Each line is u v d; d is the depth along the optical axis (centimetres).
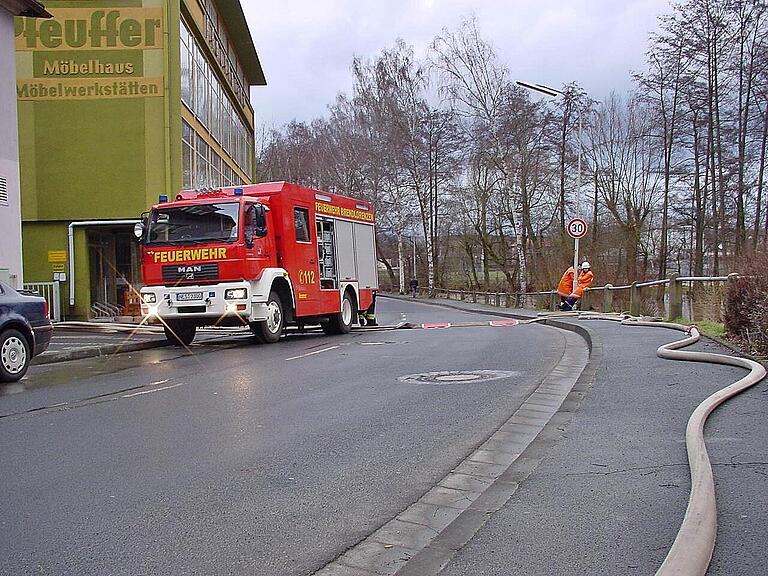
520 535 422
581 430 666
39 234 2536
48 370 1283
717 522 416
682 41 3434
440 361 1272
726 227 3581
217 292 1568
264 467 596
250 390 982
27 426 770
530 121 4184
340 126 6338
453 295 5875
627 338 1423
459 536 429
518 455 612
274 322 1683
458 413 805
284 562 408
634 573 364
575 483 511
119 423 777
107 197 2534
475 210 5503
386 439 689
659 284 1978
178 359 1420
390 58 5722
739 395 759
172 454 640
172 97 2541
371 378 1075
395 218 6419
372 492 532
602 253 4666
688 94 3569
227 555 418
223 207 1593
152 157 2541
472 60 3978
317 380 1064
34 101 2531
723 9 3328
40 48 2531
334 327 1975
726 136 3525
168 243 1596
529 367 1171
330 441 682
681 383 871
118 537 446
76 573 395
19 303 1148
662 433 639
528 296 4041
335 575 391
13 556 419
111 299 2742
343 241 2016
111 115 2538
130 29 2542
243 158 4584
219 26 3578
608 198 4991
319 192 1889
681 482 502
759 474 500
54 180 2531
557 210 5000
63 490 540
